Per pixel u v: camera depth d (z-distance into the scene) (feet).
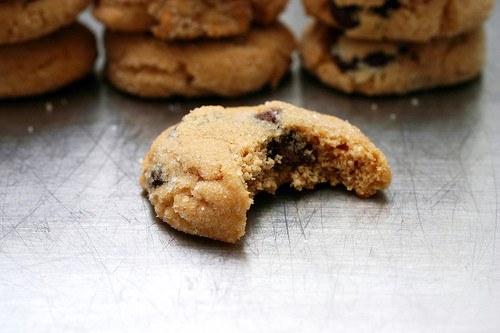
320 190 0.84
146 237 0.80
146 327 0.72
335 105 0.97
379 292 0.75
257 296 0.75
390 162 0.88
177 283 0.76
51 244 0.79
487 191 0.85
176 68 0.96
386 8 0.94
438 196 0.84
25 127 0.94
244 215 0.78
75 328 0.72
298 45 1.05
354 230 0.80
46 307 0.74
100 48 1.10
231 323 0.73
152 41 0.97
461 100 0.99
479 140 0.92
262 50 0.98
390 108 0.97
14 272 0.77
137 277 0.76
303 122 0.84
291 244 0.79
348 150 0.83
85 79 1.03
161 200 0.80
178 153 0.80
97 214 0.82
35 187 0.85
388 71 0.97
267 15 0.99
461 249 0.79
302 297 0.75
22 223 0.81
